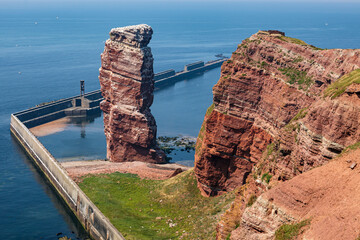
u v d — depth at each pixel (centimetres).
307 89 9812
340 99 6356
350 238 4503
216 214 10500
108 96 18425
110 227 10838
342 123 6194
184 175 13288
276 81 10494
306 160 6650
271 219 5466
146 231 10712
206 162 11694
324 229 4788
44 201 14988
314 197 5272
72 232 12700
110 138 18312
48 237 12331
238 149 11125
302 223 5059
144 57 17138
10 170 18275
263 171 7825
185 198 12112
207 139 11519
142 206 12331
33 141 19712
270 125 10425
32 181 17012
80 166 16850
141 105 17525
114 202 12788
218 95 11219
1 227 12781
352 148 5541
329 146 6266
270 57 10831
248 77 10888
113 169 16162
